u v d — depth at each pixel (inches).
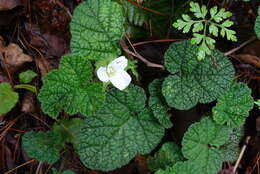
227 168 16.7
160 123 15.6
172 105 15.1
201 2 16.7
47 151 15.7
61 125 16.2
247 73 16.8
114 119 15.3
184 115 16.1
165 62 15.3
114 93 15.3
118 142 15.3
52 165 16.3
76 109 14.6
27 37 16.5
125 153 15.3
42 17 16.5
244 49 16.8
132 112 15.5
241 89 15.5
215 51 15.2
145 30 16.5
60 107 14.7
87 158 15.1
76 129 16.2
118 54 15.1
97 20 14.9
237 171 16.9
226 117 15.5
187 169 15.4
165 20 16.6
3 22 16.4
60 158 16.4
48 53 16.5
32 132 15.7
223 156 16.0
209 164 15.7
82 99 14.6
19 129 16.3
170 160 15.8
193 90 15.2
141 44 16.5
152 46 16.5
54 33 16.5
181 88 15.2
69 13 16.4
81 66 14.5
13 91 15.8
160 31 16.6
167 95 15.1
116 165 15.2
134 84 16.3
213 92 15.1
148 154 16.4
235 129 16.3
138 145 15.4
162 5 16.4
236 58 16.8
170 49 15.3
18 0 16.3
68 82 14.6
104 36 15.0
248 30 16.9
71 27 14.9
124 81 14.2
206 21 14.8
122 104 15.4
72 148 16.4
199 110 16.5
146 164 16.4
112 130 15.3
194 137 15.5
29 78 16.1
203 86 15.2
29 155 15.5
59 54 16.5
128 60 15.1
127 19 16.2
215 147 16.1
